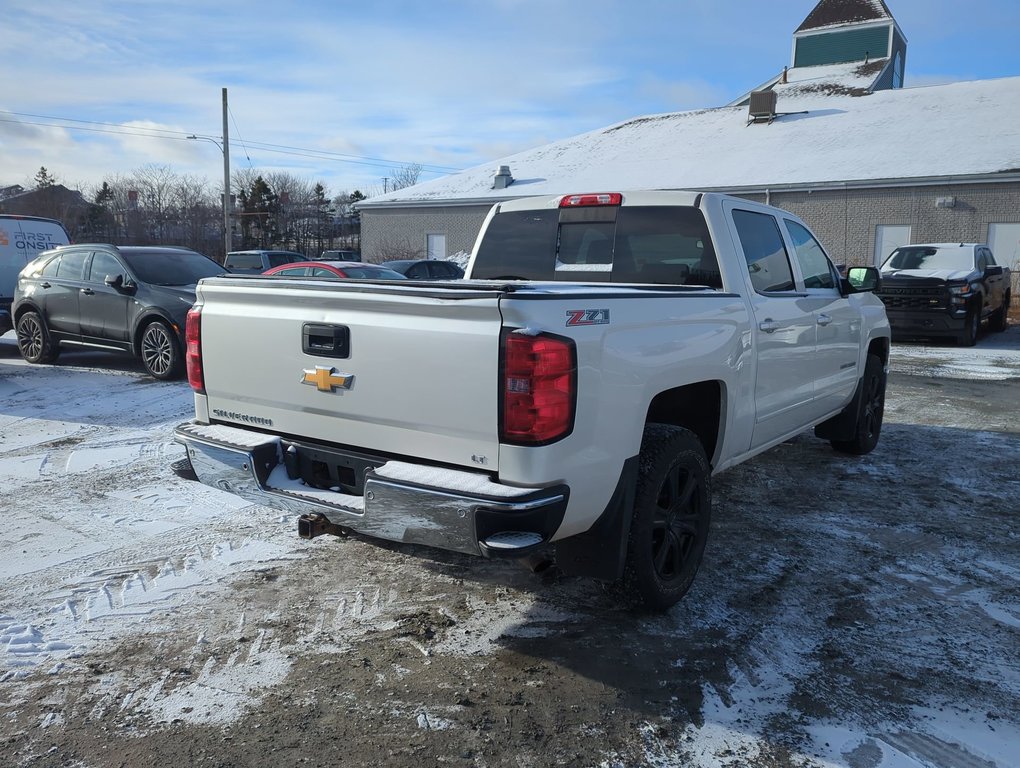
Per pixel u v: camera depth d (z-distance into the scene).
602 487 3.11
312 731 2.79
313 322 3.29
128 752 2.68
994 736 2.79
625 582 3.51
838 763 2.64
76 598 3.81
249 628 3.53
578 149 34.69
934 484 5.82
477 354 2.85
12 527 4.76
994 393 9.75
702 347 3.72
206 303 3.76
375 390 3.14
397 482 2.90
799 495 5.54
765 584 4.06
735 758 2.67
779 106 33.91
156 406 8.23
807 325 4.98
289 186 72.38
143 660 3.26
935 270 14.87
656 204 4.46
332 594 3.88
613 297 3.14
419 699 3.00
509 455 2.82
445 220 33.56
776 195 26.11
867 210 24.94
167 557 4.32
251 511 5.09
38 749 2.69
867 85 34.91
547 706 2.96
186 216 59.66
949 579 4.14
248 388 3.60
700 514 3.84
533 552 2.77
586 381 2.94
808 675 3.19
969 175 23.17
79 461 6.21
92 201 65.75
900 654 3.37
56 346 10.95
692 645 3.43
